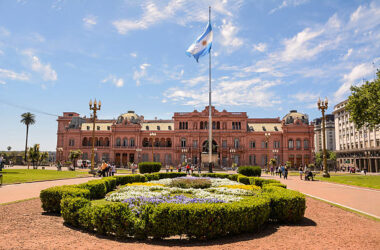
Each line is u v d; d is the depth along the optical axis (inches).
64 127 3838.6
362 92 1571.1
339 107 4377.5
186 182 844.0
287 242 353.7
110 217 377.1
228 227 377.1
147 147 3518.7
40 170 1866.4
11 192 757.3
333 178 1475.1
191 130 3467.0
